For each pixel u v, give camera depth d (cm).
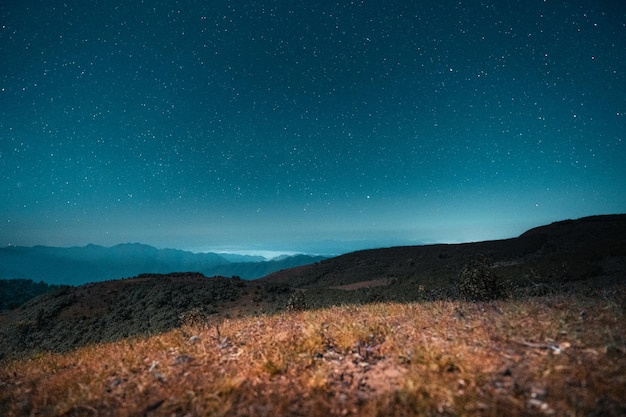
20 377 757
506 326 651
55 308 3450
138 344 933
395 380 492
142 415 455
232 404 453
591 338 537
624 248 2342
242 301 3388
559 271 2042
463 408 381
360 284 4756
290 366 571
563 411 358
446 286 2534
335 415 408
